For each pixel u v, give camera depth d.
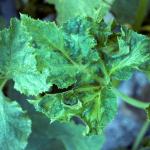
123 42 0.59
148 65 0.61
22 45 0.63
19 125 0.70
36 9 1.05
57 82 0.60
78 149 0.87
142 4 0.91
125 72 0.62
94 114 0.60
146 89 1.29
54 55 0.59
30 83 0.63
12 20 0.63
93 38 0.59
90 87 0.61
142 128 1.16
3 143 0.70
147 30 0.98
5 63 0.65
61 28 0.59
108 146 1.29
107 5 0.76
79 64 0.61
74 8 0.79
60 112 0.59
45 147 0.88
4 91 0.93
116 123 1.29
